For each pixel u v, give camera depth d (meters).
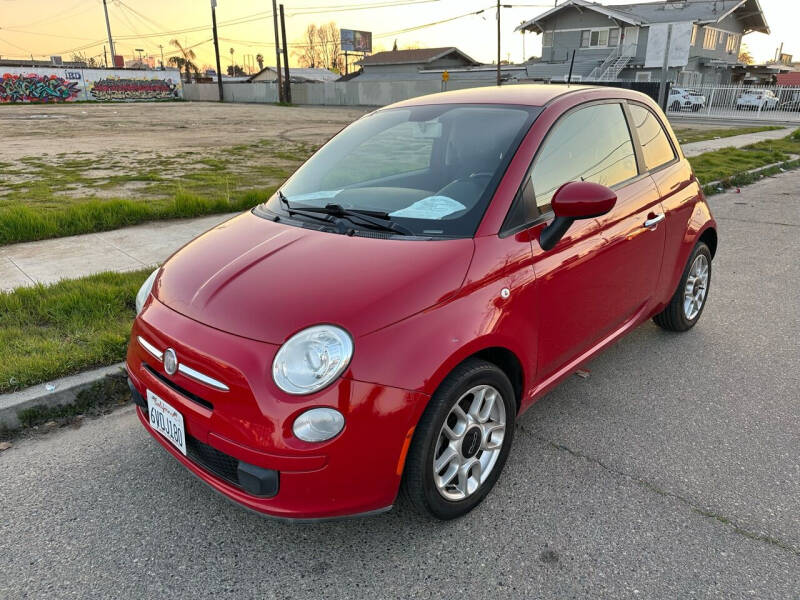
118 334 3.80
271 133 21.69
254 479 2.07
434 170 2.92
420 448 2.19
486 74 47.34
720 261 6.20
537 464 2.87
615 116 3.37
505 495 2.65
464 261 2.33
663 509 2.55
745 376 3.74
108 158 13.91
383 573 2.23
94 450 3.02
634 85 35.16
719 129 23.06
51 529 2.47
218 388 2.10
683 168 3.96
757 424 3.20
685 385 3.63
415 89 46.44
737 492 2.65
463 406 2.43
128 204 7.30
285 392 2.01
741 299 5.08
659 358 4.00
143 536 2.43
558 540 2.38
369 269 2.27
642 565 2.24
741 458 2.90
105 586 2.18
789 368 3.84
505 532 2.43
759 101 33.53
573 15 44.47
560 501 2.61
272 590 2.16
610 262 3.06
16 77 51.31
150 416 2.47
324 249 2.45
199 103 53.72
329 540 2.40
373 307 2.11
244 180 10.48
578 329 2.96
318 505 2.09
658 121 3.83
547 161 2.81
